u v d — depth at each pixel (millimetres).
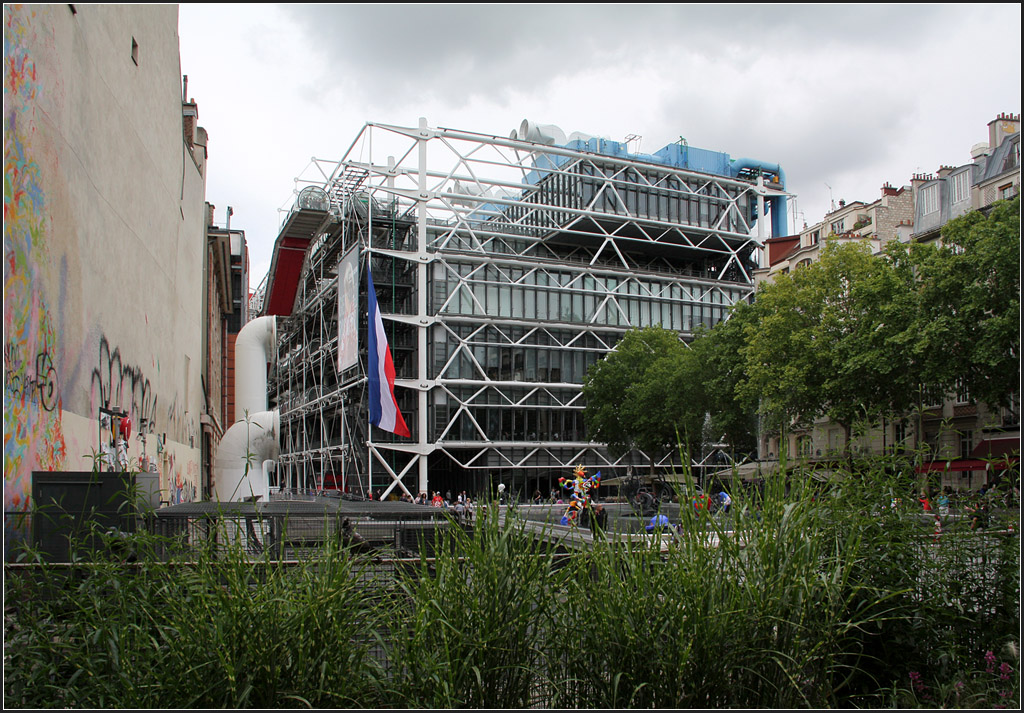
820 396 37906
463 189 78875
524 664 5625
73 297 16188
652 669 5656
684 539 6211
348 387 66188
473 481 68125
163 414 28781
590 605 5895
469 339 68625
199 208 42125
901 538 7219
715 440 47688
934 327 31000
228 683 5230
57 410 14922
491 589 5672
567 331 73062
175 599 5930
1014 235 29531
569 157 75062
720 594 5965
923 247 34500
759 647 5812
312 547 6719
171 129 30875
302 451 82312
